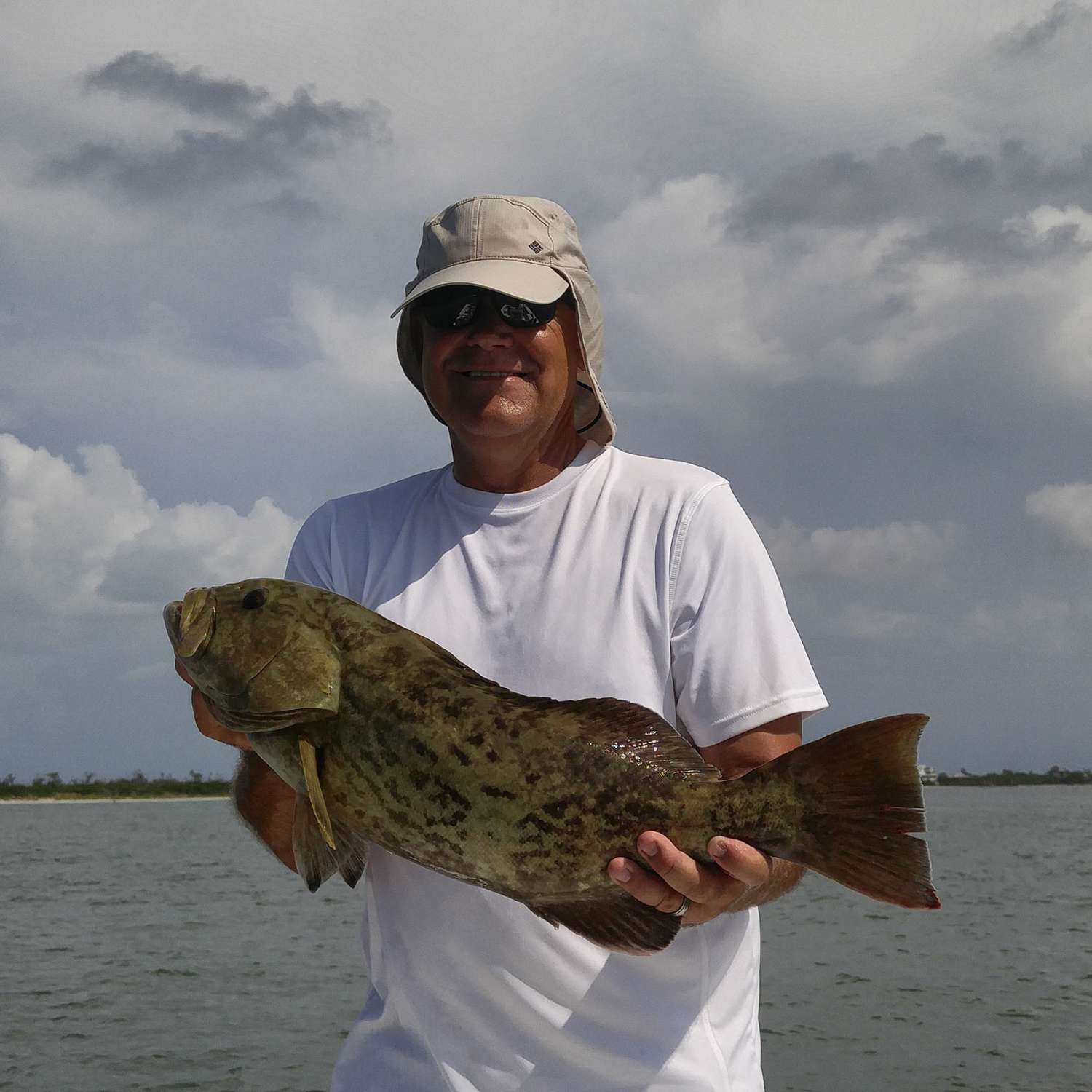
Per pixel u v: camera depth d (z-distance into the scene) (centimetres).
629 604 135
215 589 136
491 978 130
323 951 796
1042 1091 477
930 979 722
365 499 157
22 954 781
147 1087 469
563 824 121
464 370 141
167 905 1071
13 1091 459
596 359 148
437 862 126
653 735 124
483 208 143
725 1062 132
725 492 142
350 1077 140
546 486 143
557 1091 129
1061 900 1169
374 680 126
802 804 118
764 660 133
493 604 140
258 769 143
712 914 121
